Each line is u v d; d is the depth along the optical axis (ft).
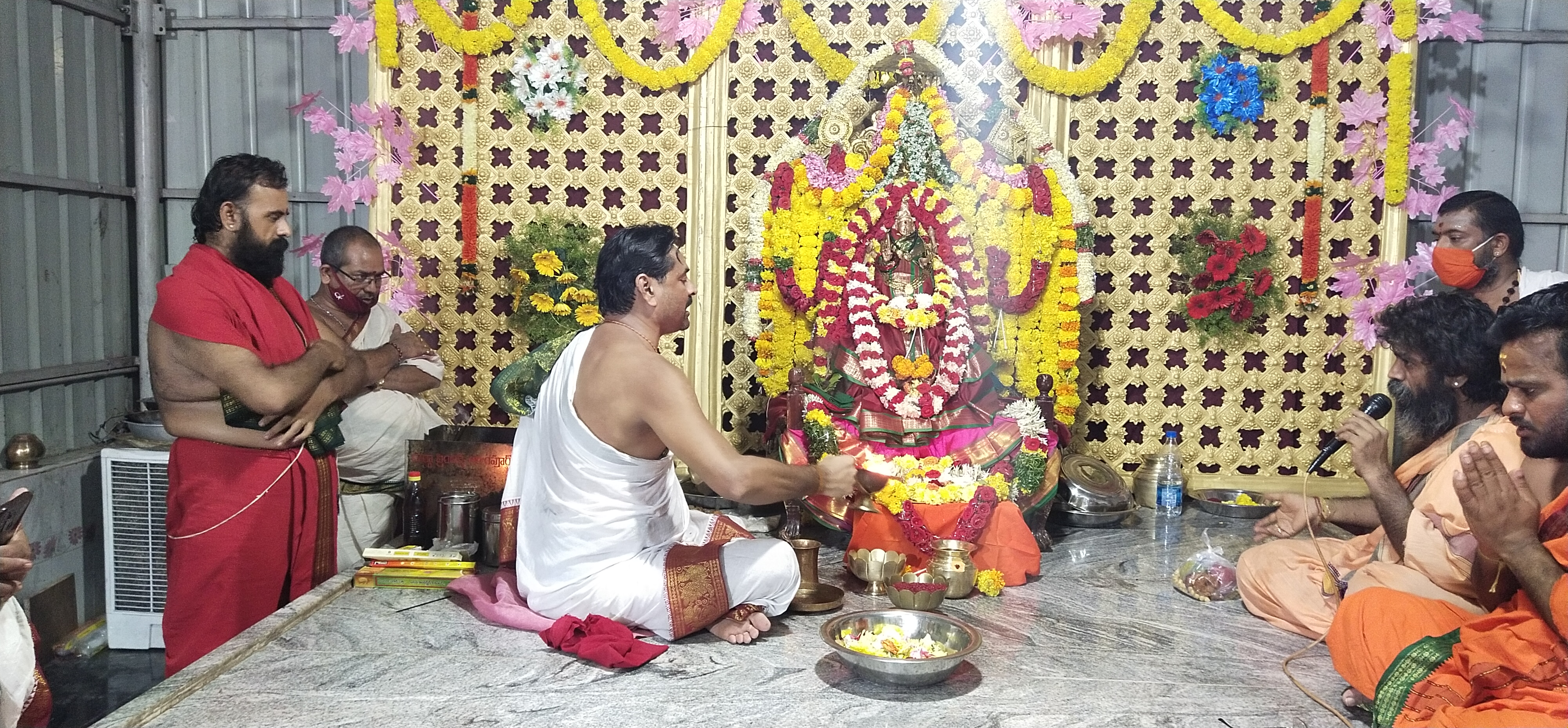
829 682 7.96
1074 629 9.29
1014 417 11.93
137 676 11.46
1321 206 13.46
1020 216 12.09
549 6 13.71
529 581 9.18
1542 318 6.20
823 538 12.63
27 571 6.92
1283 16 13.34
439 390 14.01
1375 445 8.36
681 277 8.79
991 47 13.35
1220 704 7.61
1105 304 13.99
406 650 8.48
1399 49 13.09
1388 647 6.93
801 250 12.17
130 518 12.00
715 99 13.61
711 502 13.29
